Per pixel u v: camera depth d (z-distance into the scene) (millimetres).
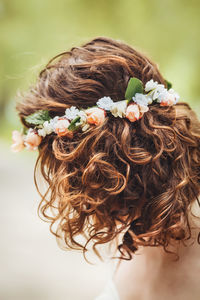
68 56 1391
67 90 1299
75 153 1247
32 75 1557
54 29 8336
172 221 1256
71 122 1253
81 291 3664
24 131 1422
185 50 7895
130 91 1256
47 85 1345
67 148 1289
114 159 1256
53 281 3867
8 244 4855
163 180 1252
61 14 8461
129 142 1237
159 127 1249
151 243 1307
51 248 4758
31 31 8445
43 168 1377
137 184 1262
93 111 1235
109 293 1480
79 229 1301
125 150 1226
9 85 11938
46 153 1365
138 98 1252
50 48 8125
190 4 7812
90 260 4410
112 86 1281
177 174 1261
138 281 1410
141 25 7988
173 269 1334
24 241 4973
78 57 1337
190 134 1337
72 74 1307
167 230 1251
